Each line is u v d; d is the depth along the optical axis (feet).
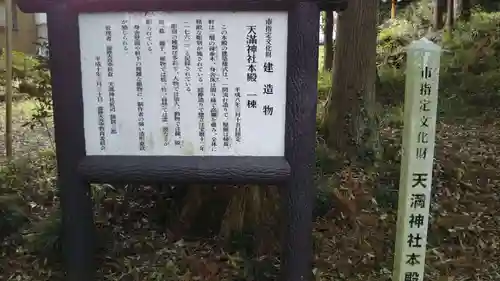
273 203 13.87
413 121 9.73
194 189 14.53
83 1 10.21
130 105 10.71
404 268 10.43
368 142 20.07
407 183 10.01
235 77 10.48
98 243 13.33
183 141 10.75
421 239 10.26
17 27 42.93
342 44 20.26
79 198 10.92
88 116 10.78
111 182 10.94
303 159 10.53
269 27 10.27
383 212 15.87
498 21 43.50
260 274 12.63
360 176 17.99
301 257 10.94
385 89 32.78
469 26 43.93
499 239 14.97
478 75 34.78
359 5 19.85
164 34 10.41
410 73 9.64
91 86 10.68
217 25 10.31
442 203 16.87
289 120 10.44
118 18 10.43
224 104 10.57
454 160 20.57
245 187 13.79
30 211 15.39
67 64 10.44
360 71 20.10
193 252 13.70
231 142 10.69
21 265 13.20
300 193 10.65
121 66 10.59
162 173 10.66
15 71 30.27
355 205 15.87
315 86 10.36
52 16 10.28
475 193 17.83
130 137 10.80
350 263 13.62
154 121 10.73
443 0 49.11
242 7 10.10
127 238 14.15
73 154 10.72
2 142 24.34
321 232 14.94
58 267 13.07
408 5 60.90
